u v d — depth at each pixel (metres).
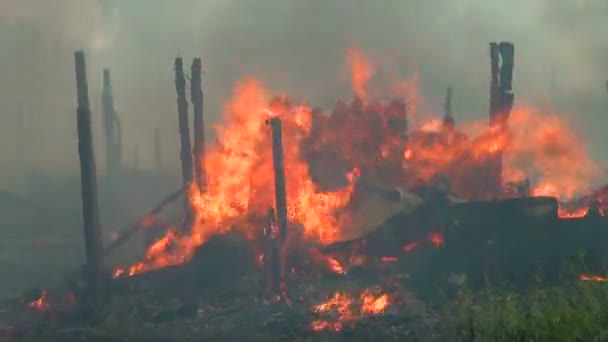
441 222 82.12
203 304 80.88
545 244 75.25
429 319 67.88
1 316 81.56
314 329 68.62
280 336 67.31
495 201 79.31
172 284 84.88
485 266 76.88
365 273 84.19
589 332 35.59
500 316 40.47
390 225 85.88
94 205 84.00
